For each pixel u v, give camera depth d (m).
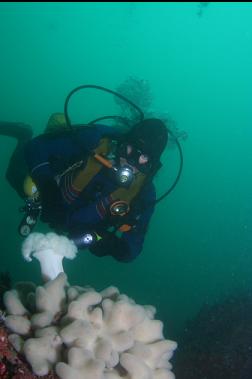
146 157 2.91
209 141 53.00
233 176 42.41
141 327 2.03
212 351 7.27
